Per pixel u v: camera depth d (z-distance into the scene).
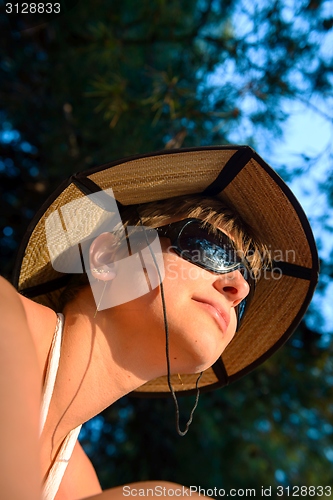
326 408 3.38
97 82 3.32
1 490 0.65
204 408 3.31
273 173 1.73
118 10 3.47
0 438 0.69
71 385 1.45
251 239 1.84
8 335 0.85
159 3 3.20
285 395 3.40
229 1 3.36
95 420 3.52
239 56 3.11
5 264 3.59
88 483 1.83
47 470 1.45
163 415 3.45
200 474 3.30
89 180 1.68
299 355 3.43
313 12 3.04
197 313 1.52
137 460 3.42
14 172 3.78
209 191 1.84
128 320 1.51
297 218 1.81
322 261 3.24
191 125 3.17
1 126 3.69
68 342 1.47
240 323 1.82
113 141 3.34
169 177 1.76
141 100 3.10
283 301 1.98
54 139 3.47
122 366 1.51
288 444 3.36
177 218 1.70
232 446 3.30
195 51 3.37
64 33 3.45
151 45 3.45
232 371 2.07
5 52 3.57
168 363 1.42
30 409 0.76
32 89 3.69
